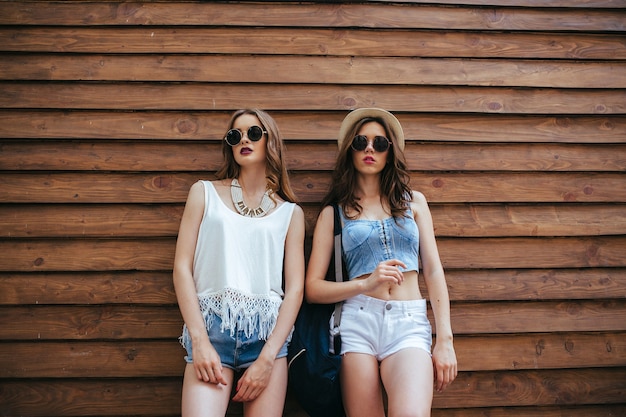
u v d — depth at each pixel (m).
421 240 2.30
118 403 2.34
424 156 2.59
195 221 2.18
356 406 2.04
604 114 2.68
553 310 2.52
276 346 2.04
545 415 2.45
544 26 2.71
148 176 2.50
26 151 2.47
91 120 2.51
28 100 2.51
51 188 2.46
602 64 2.73
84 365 2.35
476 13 2.70
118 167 2.49
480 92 2.65
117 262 2.42
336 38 2.63
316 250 2.28
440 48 2.67
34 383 2.34
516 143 2.64
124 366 2.36
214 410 1.89
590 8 2.74
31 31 2.56
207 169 2.51
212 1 2.62
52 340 2.36
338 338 2.13
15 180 2.45
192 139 2.52
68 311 2.39
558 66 2.70
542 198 2.60
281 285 2.27
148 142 2.52
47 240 2.43
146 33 2.59
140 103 2.53
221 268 2.07
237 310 2.04
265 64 2.59
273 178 2.29
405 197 2.34
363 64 2.62
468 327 2.47
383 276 1.99
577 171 2.64
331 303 2.22
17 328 2.35
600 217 2.61
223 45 2.59
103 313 2.39
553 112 2.66
